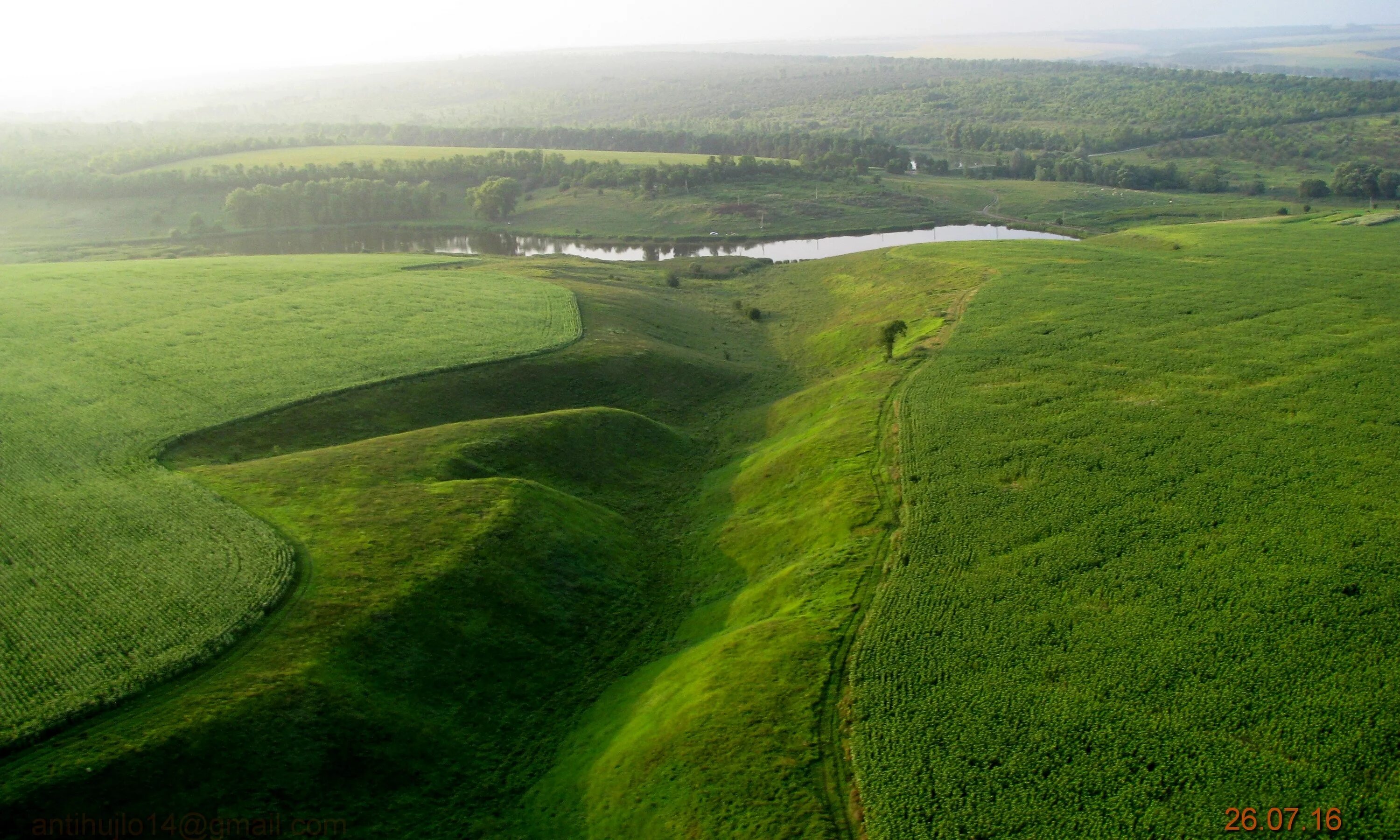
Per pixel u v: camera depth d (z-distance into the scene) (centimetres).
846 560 5469
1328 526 5284
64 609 4753
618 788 4050
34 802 3416
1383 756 3656
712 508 7225
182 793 3609
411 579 5159
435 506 6041
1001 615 4794
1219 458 6209
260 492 6175
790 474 7125
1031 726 3997
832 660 4538
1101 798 3594
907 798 3666
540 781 4312
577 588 5712
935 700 4200
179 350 9106
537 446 7431
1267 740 3806
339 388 8300
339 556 5353
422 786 4078
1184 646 4425
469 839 3906
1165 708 4041
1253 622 4547
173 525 5619
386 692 4441
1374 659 4209
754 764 3909
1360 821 3369
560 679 5025
